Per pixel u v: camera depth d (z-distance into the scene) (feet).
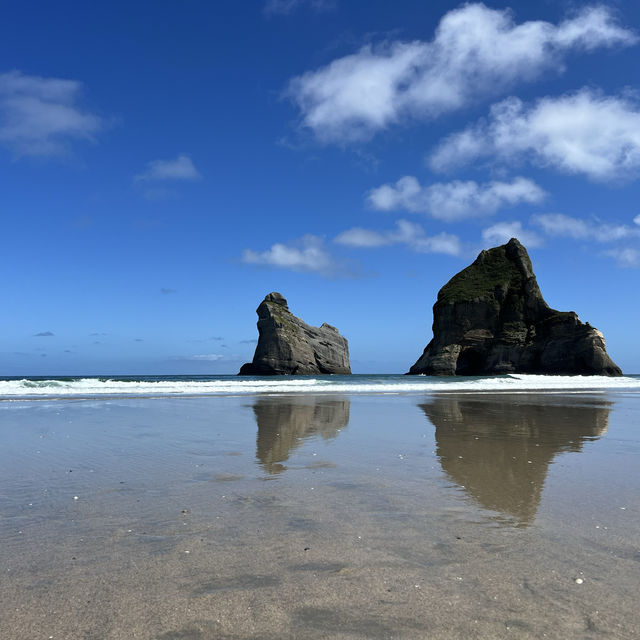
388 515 16.47
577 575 11.71
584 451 29.19
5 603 10.27
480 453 28.40
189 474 22.79
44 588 10.98
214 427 39.81
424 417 48.08
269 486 20.52
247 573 11.81
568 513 16.72
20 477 22.08
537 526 15.34
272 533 14.67
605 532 14.76
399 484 20.89
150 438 33.88
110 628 9.33
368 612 9.96
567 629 9.31
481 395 85.51
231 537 14.33
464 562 12.48
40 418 45.65
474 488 20.21
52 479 21.72
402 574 11.76
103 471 23.40
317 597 10.59
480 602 10.37
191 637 9.06
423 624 9.50
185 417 47.01
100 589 10.94
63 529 15.03
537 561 12.55
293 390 98.89
